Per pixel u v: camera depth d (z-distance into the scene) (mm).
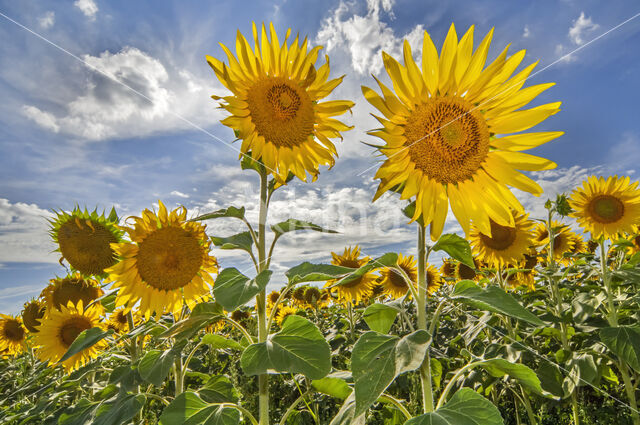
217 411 590
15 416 975
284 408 1190
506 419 1226
